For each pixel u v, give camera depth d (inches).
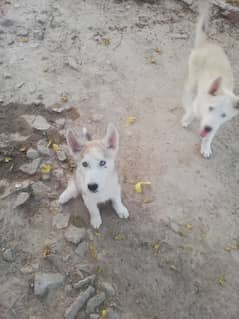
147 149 41.6
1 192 36.1
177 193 38.6
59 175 37.9
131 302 31.5
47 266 32.3
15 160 38.4
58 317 30.0
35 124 41.4
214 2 57.3
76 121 42.9
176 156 41.5
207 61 41.3
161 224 36.3
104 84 46.9
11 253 32.6
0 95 44.0
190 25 55.4
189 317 31.4
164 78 48.5
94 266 32.9
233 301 32.7
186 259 34.4
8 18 52.0
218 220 37.2
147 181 39.1
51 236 34.0
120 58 49.9
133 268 33.2
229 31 55.6
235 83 49.0
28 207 35.4
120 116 44.1
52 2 55.3
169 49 52.0
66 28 52.3
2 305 30.1
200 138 43.4
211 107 37.9
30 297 30.7
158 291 32.3
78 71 47.7
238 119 45.7
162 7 57.4
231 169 41.3
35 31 51.2
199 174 40.3
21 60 47.9
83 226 35.2
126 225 35.8
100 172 30.5
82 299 30.4
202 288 33.0
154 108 45.4
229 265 34.5
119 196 35.2
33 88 45.1
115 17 54.9
